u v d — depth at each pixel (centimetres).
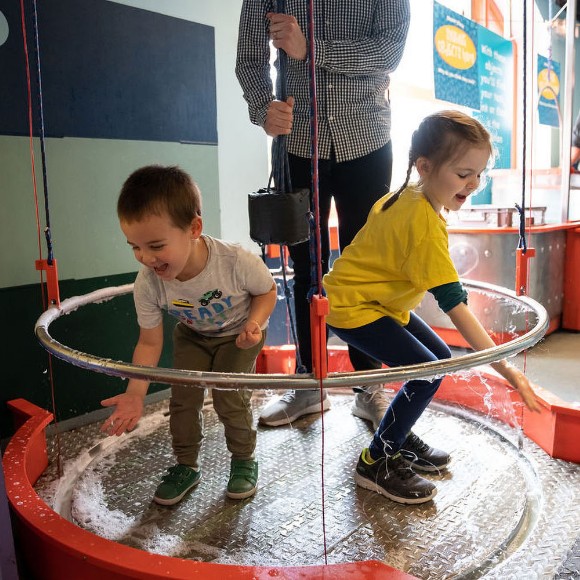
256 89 152
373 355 137
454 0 324
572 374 226
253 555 116
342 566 91
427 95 318
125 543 120
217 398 139
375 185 167
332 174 167
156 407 192
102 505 135
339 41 146
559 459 150
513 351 101
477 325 118
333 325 138
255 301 134
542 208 267
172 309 134
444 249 123
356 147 161
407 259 125
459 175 123
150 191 112
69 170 170
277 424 176
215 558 115
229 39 208
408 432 139
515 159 362
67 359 103
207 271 129
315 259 83
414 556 115
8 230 160
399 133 322
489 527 124
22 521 109
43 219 167
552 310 276
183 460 142
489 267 251
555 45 372
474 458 154
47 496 138
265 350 205
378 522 126
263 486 142
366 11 154
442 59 256
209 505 135
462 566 111
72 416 178
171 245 115
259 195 115
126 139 181
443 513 129
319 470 150
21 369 167
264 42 152
